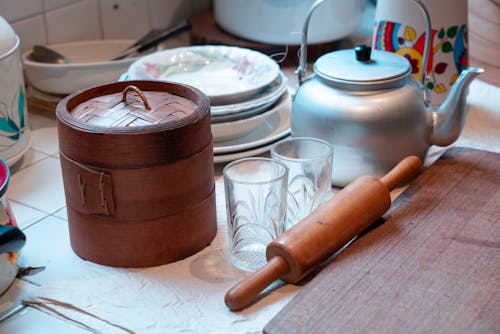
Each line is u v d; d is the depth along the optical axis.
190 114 0.64
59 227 0.75
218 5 1.19
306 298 0.59
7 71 0.79
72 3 1.12
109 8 1.18
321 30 1.12
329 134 0.77
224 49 0.97
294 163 0.72
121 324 0.59
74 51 1.11
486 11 1.05
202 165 0.66
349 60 0.80
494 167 0.82
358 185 0.69
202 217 0.68
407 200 0.75
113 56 1.13
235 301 0.60
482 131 0.94
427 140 0.81
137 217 0.64
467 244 0.67
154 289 0.64
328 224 0.64
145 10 1.25
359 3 1.15
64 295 0.63
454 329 0.56
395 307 0.58
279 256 0.63
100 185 0.62
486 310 0.58
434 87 0.94
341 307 0.58
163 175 0.63
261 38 1.14
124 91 0.67
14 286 0.65
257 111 0.86
